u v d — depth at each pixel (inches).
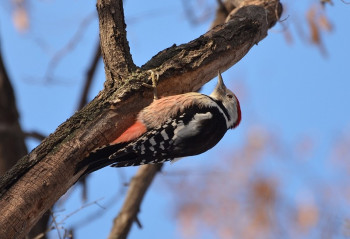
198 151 441.7
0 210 352.5
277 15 477.7
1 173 589.3
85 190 555.8
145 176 566.3
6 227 350.9
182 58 422.9
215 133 445.1
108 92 398.3
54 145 373.1
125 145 403.5
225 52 435.5
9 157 593.9
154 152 412.8
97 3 413.7
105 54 409.1
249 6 474.6
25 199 357.1
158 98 417.1
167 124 415.2
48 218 521.7
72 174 375.2
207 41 432.5
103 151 384.2
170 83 420.5
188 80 427.2
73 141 376.2
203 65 426.3
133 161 413.7
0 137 596.7
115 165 409.1
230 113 487.5
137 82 404.5
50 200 369.4
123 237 553.6
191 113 428.8
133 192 564.1
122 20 414.3
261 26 464.1
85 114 386.6
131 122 406.0
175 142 420.8
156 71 414.3
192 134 426.9
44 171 365.7
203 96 444.1
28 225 362.0
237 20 453.7
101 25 412.2
